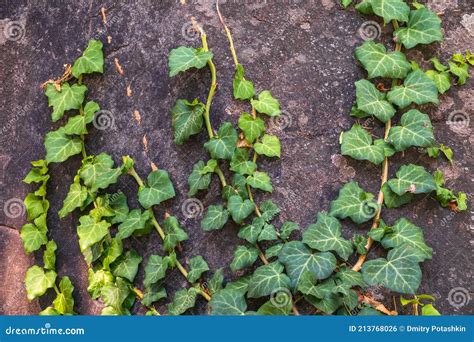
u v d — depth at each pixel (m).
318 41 1.45
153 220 1.45
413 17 1.43
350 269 1.40
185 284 1.44
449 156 1.42
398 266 1.37
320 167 1.44
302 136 1.44
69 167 1.50
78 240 1.49
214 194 1.45
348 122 1.44
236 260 1.41
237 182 1.43
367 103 1.42
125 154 1.48
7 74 1.52
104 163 1.46
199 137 1.46
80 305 1.48
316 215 1.43
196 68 1.46
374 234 1.40
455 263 1.40
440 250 1.41
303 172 1.44
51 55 1.51
